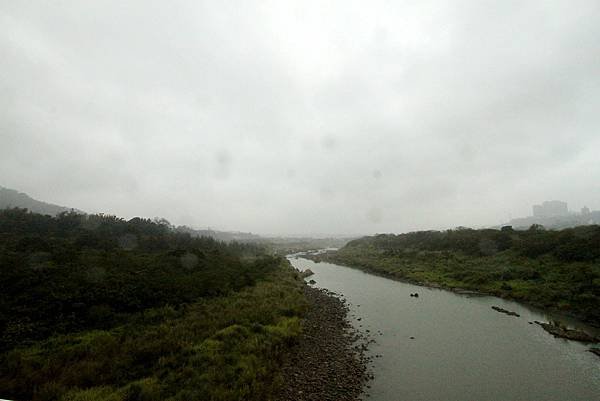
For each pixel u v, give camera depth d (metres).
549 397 13.60
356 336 21.66
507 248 47.50
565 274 31.78
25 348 15.02
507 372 15.90
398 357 17.94
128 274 25.44
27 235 35.41
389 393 13.93
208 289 27.27
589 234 38.69
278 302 26.39
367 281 47.22
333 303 31.66
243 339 16.86
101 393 11.23
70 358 14.11
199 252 39.50
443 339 20.81
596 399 13.41
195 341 16.41
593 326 22.19
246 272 37.88
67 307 19.09
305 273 56.34
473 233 63.28
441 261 51.81
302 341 19.47
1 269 21.09
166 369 13.29
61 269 23.31
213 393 11.34
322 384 14.39
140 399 10.98
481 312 27.12
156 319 20.02
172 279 26.84
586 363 16.69
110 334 17.17
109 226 51.59
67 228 44.44
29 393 11.31
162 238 47.97
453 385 14.66
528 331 21.83
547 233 46.84
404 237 90.94
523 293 30.98
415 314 27.25
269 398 12.40
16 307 17.69
